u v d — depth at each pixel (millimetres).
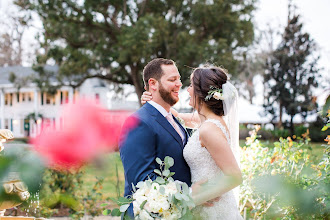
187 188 1622
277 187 879
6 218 2211
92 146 497
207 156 1902
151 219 1565
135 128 1928
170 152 1981
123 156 1926
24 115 24844
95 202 3971
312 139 18484
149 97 2180
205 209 1872
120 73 17781
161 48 15703
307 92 22500
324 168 2648
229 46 17000
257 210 2760
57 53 16672
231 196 2025
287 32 24797
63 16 16344
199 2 15938
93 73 18578
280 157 3082
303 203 893
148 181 1671
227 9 16281
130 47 14711
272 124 24203
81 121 496
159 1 16906
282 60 23609
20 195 512
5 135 1506
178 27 16641
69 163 493
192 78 2072
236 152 2045
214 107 1979
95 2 16609
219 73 2025
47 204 647
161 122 2037
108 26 16953
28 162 482
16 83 17594
